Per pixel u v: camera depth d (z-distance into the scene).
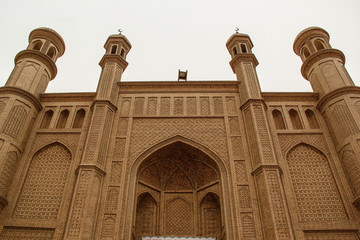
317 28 16.72
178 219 13.37
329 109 13.46
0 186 11.38
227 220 11.10
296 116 14.45
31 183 12.23
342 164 12.23
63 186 12.13
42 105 14.84
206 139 13.34
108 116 13.72
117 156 12.76
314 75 15.25
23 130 13.12
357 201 10.90
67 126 14.01
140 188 13.32
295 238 10.24
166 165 14.25
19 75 14.30
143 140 13.38
